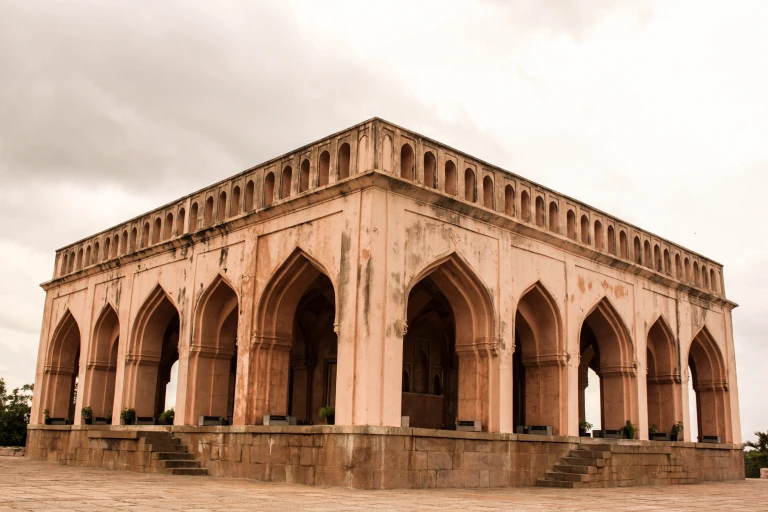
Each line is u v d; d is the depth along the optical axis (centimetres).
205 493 1246
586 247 2145
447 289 1838
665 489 1822
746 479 2739
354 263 1605
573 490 1677
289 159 1872
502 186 1947
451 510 1062
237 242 1956
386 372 1552
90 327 2509
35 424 2684
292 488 1442
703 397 2736
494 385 1802
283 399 1836
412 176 1703
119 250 2455
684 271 2597
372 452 1486
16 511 891
